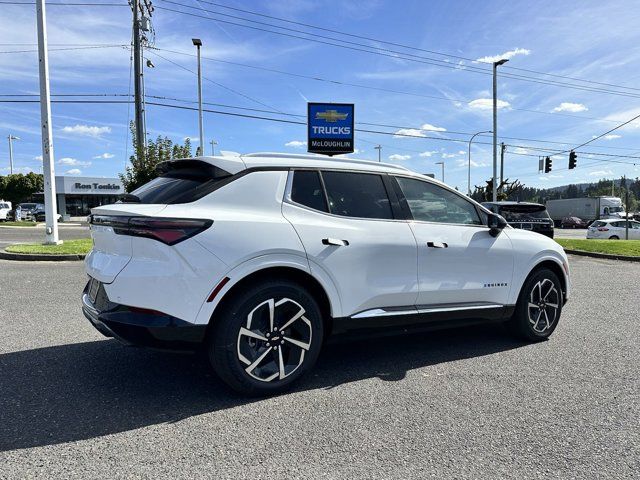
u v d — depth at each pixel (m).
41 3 14.15
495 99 27.25
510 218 14.39
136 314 3.24
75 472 2.56
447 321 4.51
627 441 2.99
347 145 22.47
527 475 2.60
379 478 2.55
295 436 3.00
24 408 3.34
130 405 3.42
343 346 4.98
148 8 22.33
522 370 4.27
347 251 3.84
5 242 17.47
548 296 5.26
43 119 14.16
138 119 19.38
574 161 34.34
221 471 2.60
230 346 3.40
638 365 4.43
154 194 3.69
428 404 3.51
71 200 58.41
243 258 3.38
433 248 4.33
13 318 5.80
